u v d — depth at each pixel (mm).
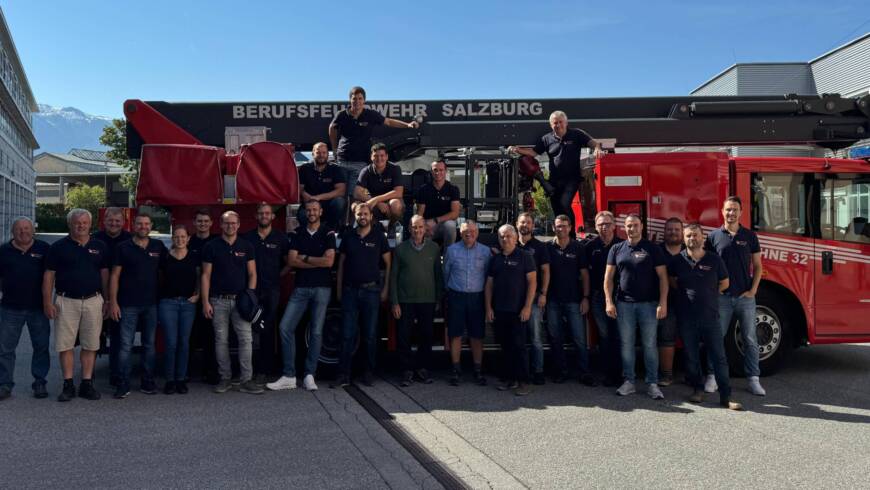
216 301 6742
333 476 4379
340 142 8328
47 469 4496
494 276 6965
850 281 7672
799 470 4523
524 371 6805
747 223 7531
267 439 5199
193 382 7391
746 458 4773
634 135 8977
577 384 7258
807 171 7652
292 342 7062
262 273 7016
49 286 6438
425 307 7172
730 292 6820
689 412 6078
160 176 6961
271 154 7102
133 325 6637
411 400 6516
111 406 6250
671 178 7656
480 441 5172
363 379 7230
